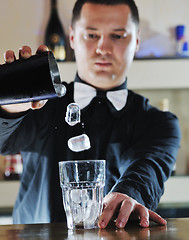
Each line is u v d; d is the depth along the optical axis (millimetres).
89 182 867
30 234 830
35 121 1519
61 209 1462
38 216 1498
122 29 1512
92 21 1502
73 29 1599
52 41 2518
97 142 1535
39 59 827
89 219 876
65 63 2418
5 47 2574
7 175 2469
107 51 1504
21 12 2580
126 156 1517
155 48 2586
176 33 2559
